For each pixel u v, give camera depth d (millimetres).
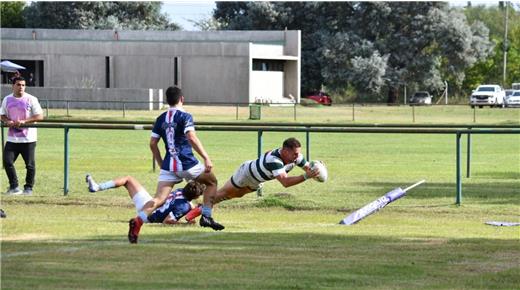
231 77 178375
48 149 73500
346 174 54406
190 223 32438
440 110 158125
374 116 141375
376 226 33312
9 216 34906
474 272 23203
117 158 64938
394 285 21516
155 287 21000
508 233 31375
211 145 81062
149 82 180375
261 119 128250
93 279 21828
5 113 42000
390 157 68688
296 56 191375
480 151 75625
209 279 21969
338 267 23688
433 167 59969
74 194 42719
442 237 29844
